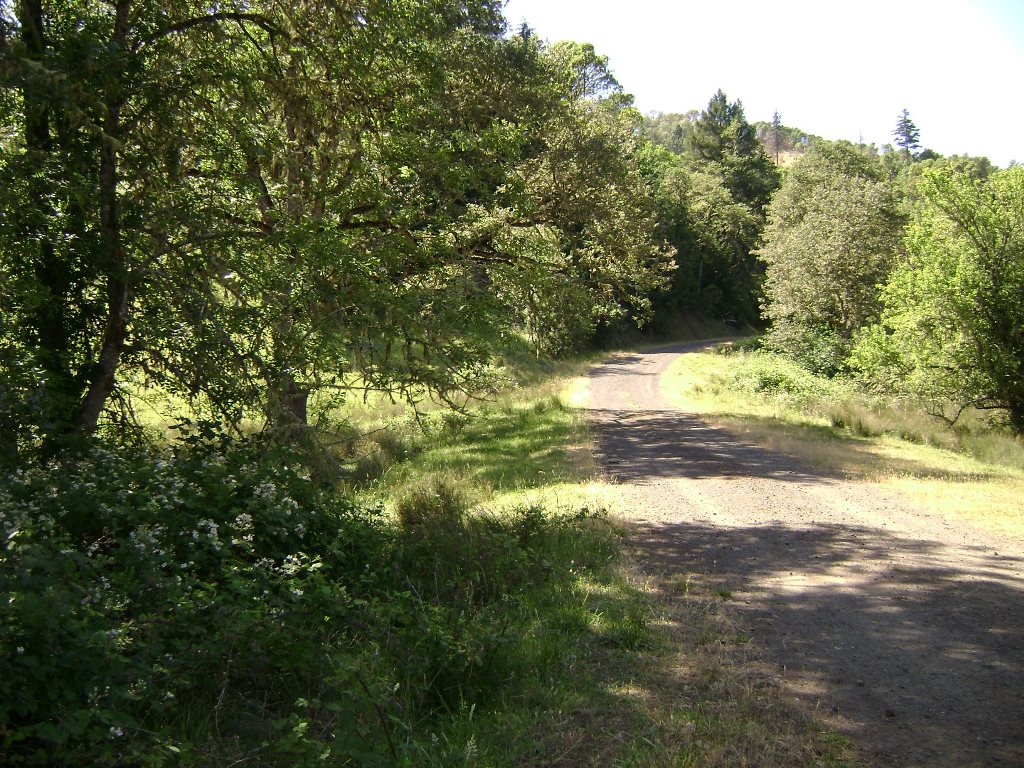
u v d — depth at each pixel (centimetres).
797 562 830
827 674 524
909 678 515
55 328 826
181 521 558
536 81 1909
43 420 650
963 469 1548
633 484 1341
